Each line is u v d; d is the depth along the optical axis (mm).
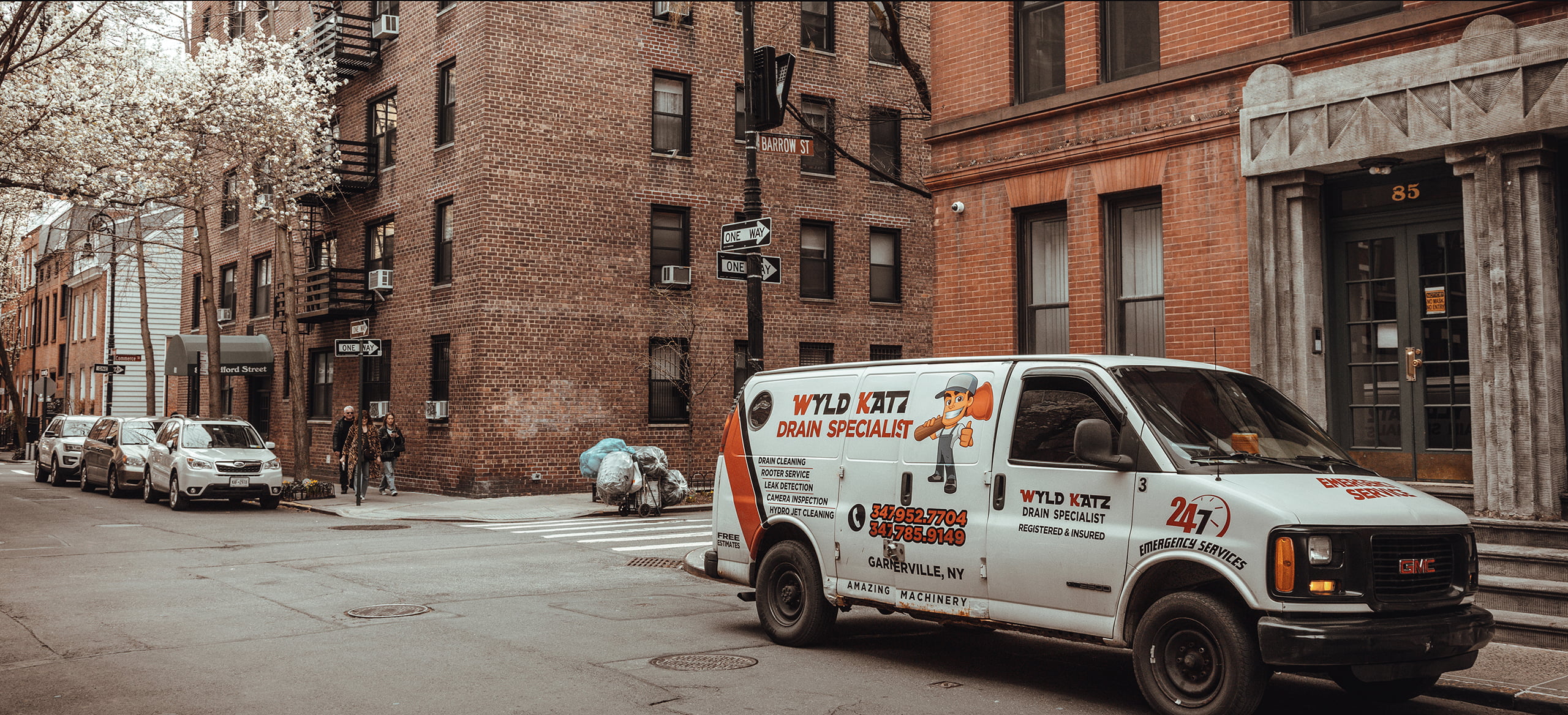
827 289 27172
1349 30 10094
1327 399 10469
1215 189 11148
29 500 22219
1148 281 12008
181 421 21000
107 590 10594
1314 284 10500
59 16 18484
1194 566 6082
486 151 22328
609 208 23875
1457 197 9703
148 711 6195
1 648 7941
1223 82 11109
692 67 25234
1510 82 8922
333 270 26375
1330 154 10062
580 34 23641
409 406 24734
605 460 19750
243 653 7738
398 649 7863
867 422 7883
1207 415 6566
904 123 28328
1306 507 5762
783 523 8445
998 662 7820
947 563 7137
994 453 7004
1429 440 9812
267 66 24922
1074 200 12461
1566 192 9156
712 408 25203
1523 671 7004
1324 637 5496
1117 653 8234
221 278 35469
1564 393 8938
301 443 23375
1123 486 6316
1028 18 13320
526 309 22703
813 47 27000
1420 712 6508
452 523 17906
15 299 54312
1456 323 9680
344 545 14516
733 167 25766
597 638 8312
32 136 18641
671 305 24703
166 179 22094
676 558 13359
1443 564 6109
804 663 7605
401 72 25719
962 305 13656
